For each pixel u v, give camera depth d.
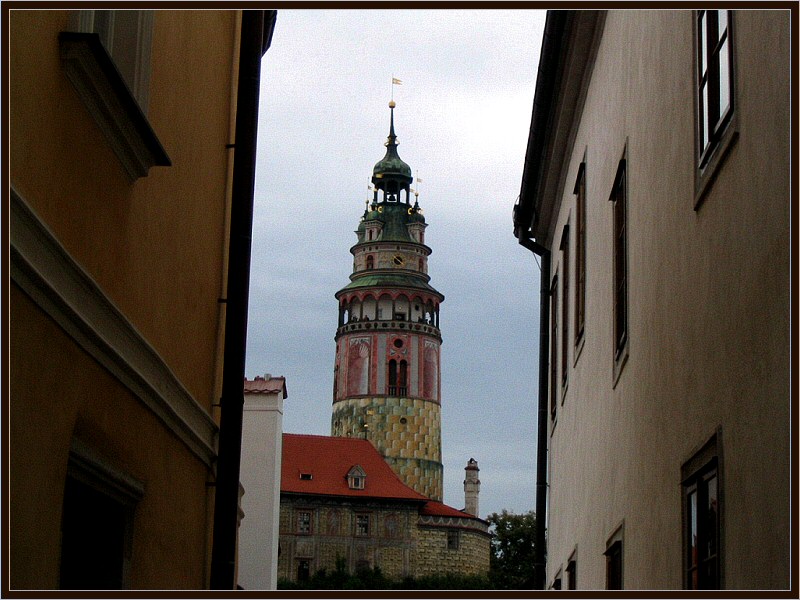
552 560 17.39
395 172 140.00
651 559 8.88
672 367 8.20
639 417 9.55
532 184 17.22
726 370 6.63
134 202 7.59
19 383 5.52
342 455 119.44
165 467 8.62
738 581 6.25
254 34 9.67
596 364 12.30
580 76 13.71
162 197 8.35
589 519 12.84
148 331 8.10
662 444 8.49
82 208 6.53
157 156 7.45
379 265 136.25
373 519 115.88
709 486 7.04
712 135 7.06
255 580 21.25
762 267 5.89
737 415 6.36
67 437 6.29
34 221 5.59
